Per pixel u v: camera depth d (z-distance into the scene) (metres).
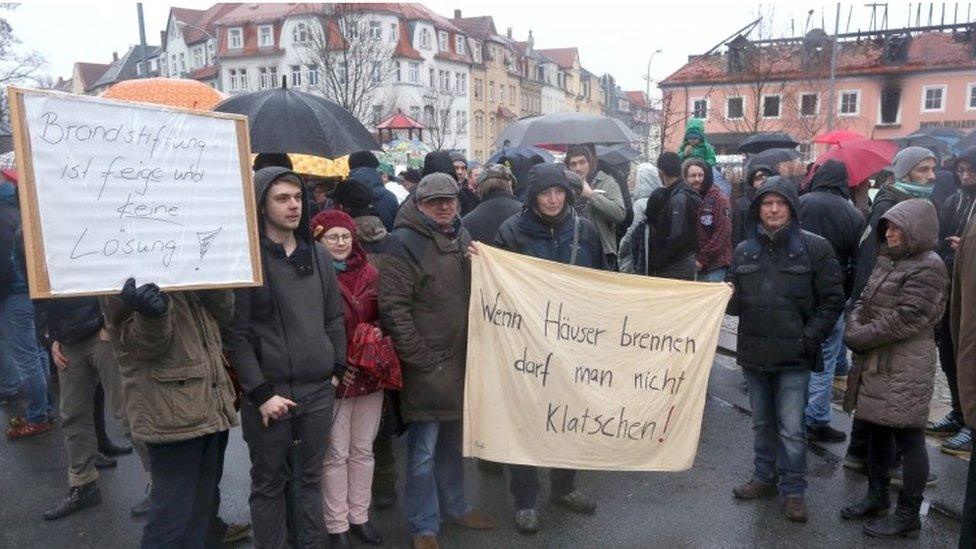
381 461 4.59
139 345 2.99
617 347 4.19
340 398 3.89
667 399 4.24
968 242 3.08
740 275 4.53
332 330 3.72
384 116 48.28
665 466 4.27
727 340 8.86
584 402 4.17
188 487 3.26
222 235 3.08
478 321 4.03
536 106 82.44
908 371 4.06
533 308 4.11
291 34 56.28
